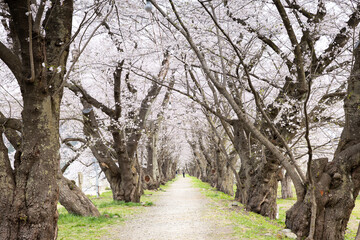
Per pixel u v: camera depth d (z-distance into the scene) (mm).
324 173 7414
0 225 5102
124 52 12617
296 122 11148
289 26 8062
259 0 10484
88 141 14344
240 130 14078
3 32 11164
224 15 11289
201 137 31422
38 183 5297
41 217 5219
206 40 11867
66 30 6062
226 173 25969
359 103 7340
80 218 10781
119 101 14016
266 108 11695
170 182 51719
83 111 14164
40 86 5410
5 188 5191
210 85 12094
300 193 7730
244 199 14055
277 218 12805
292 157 7645
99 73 15500
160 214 12750
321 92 13852
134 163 17062
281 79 12305
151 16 10695
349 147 7344
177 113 23594
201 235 8359
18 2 5059
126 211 13469
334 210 7199
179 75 17141
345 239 8953
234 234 8258
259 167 12859
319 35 10406
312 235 6793
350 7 9453
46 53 5891
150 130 25344
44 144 5438
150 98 16594
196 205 15914
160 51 12117
